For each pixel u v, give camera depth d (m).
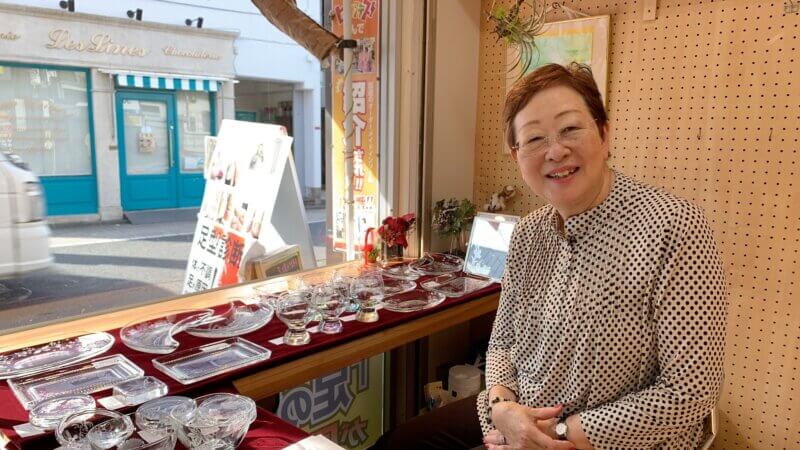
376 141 2.57
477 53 2.62
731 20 1.88
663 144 2.08
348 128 2.46
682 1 1.98
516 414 1.18
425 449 1.52
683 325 1.01
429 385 2.42
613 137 2.21
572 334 1.15
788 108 1.80
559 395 1.20
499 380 1.34
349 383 2.39
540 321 1.24
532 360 1.27
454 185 2.65
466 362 2.74
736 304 1.96
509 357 1.39
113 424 1.12
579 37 2.22
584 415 1.11
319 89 3.32
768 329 1.90
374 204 2.62
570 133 1.07
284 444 1.13
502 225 2.33
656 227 1.04
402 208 2.58
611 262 1.09
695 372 1.01
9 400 1.26
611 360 1.09
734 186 1.93
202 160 3.00
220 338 1.64
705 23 1.94
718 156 1.95
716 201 1.97
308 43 2.12
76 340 1.61
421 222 2.58
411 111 2.47
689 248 1.02
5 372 1.39
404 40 2.43
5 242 2.16
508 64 2.50
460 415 1.64
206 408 1.18
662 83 2.06
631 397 1.08
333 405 2.34
